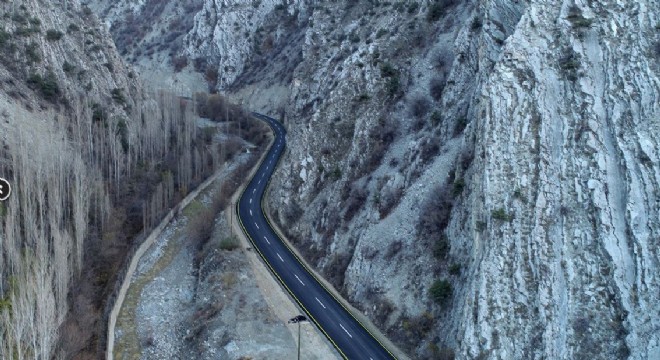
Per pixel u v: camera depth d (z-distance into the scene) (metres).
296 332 55.78
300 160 84.44
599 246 42.22
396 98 76.94
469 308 45.16
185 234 78.94
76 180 65.06
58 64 86.38
